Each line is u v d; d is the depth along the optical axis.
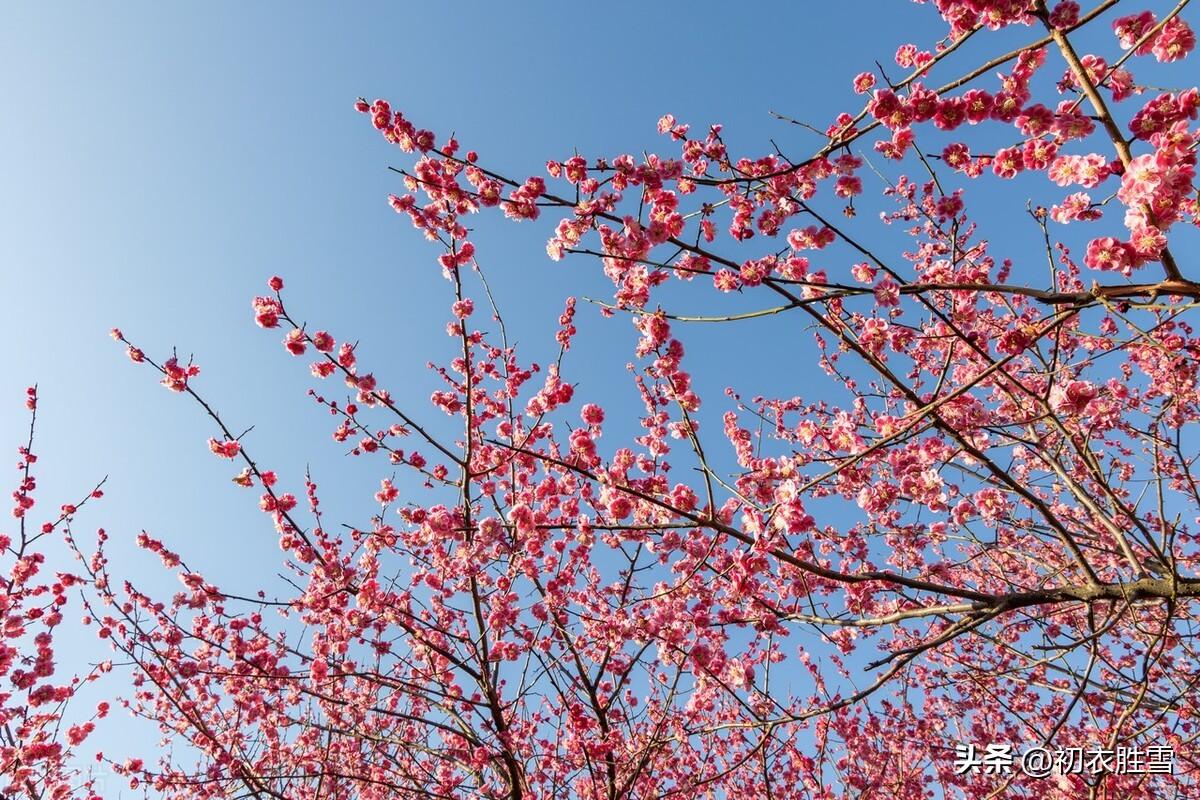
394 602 6.41
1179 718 6.16
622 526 4.72
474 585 6.25
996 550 6.82
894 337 5.77
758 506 4.47
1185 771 6.82
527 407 5.95
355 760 7.72
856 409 7.76
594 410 5.84
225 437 5.87
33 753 5.91
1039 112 3.93
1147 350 6.45
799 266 4.74
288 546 6.30
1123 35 3.88
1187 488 7.20
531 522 5.20
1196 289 3.21
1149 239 3.37
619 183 4.46
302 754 7.62
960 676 6.48
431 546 6.45
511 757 6.08
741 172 4.60
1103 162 3.62
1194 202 3.33
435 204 5.82
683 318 4.36
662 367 4.89
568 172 4.39
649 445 6.39
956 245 6.38
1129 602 4.08
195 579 6.51
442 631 6.38
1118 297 3.42
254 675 6.27
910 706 8.98
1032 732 6.89
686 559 5.81
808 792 8.62
